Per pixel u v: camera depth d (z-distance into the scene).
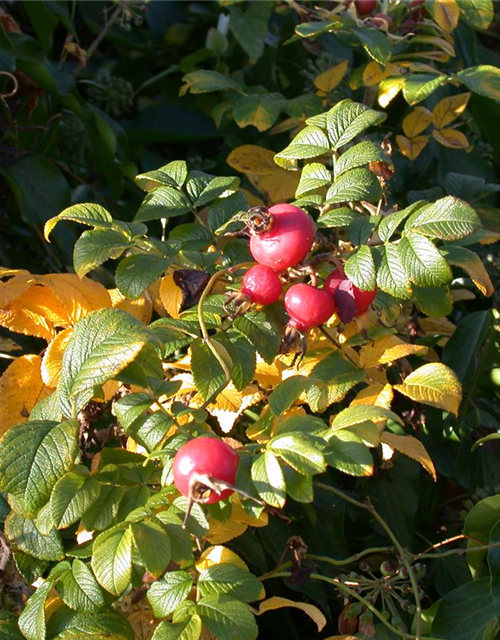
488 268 0.69
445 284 0.47
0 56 0.70
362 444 0.45
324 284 0.49
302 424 0.46
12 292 0.52
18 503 0.45
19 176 0.72
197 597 0.45
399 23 0.73
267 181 0.69
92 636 0.45
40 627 0.45
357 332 0.53
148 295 0.57
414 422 0.64
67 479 0.45
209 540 0.48
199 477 0.41
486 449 0.64
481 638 0.52
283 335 0.50
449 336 0.67
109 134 0.73
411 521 0.62
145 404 0.46
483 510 0.53
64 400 0.45
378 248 0.49
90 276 0.75
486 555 0.54
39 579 0.51
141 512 0.44
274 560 0.60
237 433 0.62
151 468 0.48
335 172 0.54
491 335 0.66
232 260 0.54
